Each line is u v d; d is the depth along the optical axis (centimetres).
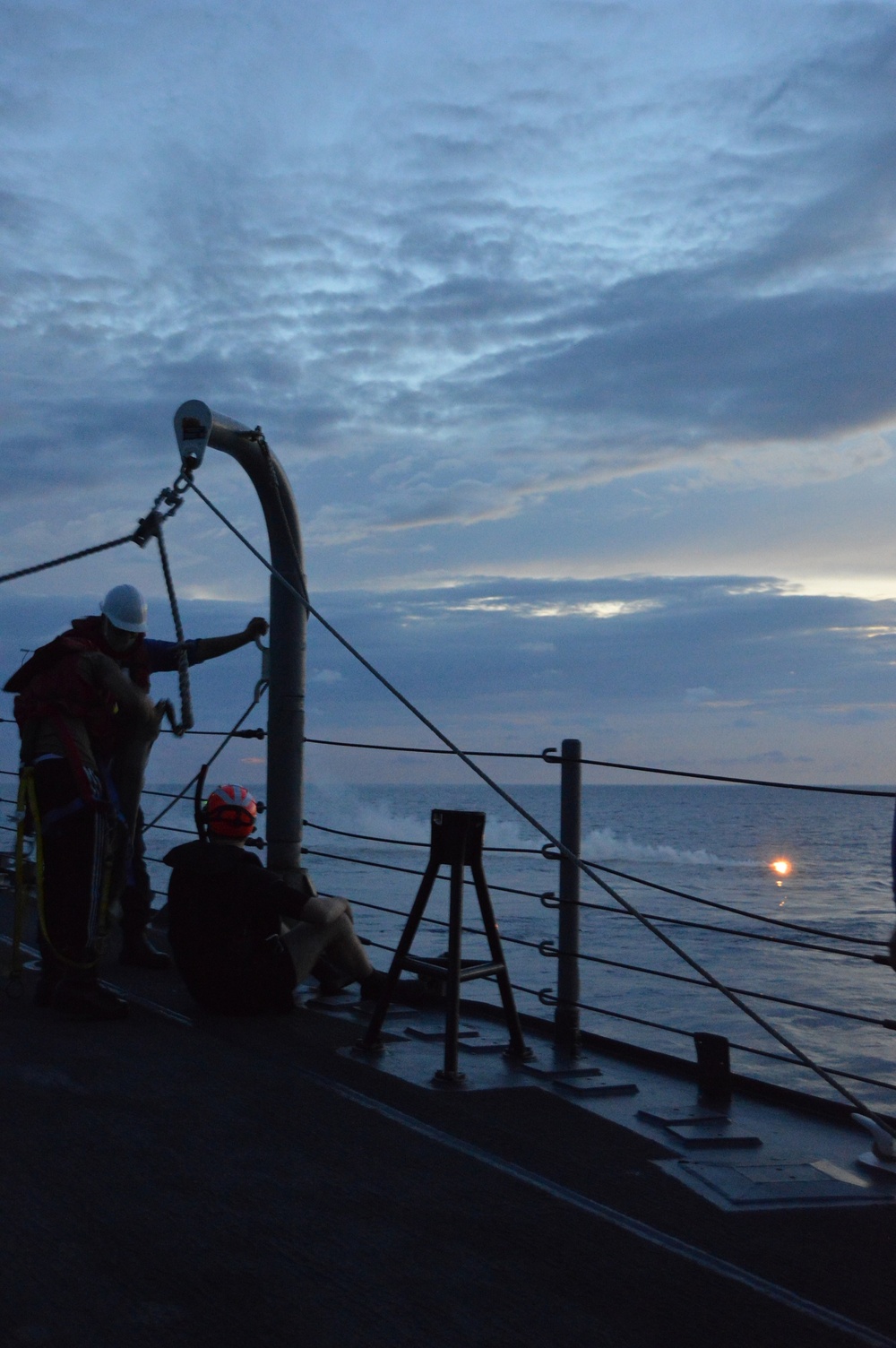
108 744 502
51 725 490
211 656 579
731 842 10006
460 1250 265
